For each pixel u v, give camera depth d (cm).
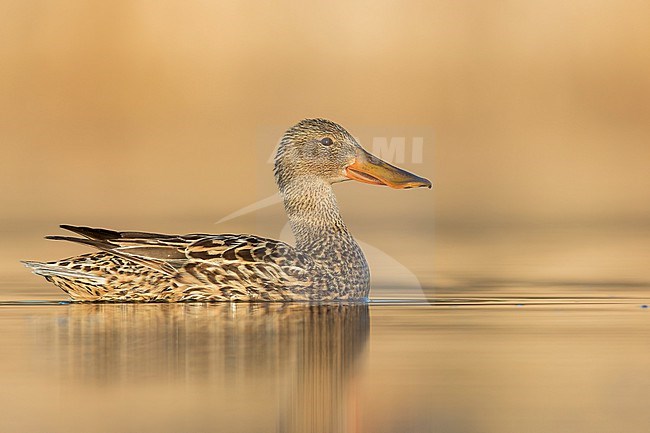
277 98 3631
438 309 1507
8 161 3172
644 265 1922
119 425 950
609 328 1359
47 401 1023
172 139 3388
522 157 3362
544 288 1686
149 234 1552
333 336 1304
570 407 1004
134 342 1256
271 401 1023
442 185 3002
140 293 1538
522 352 1220
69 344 1249
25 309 1486
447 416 975
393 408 1000
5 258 1991
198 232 2277
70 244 2158
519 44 3841
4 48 3538
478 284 1727
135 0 3628
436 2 3850
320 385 1074
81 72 3553
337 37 3759
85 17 3597
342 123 3547
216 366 1146
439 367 1148
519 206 2716
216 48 3666
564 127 3644
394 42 3788
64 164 3172
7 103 3459
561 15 3884
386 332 1333
